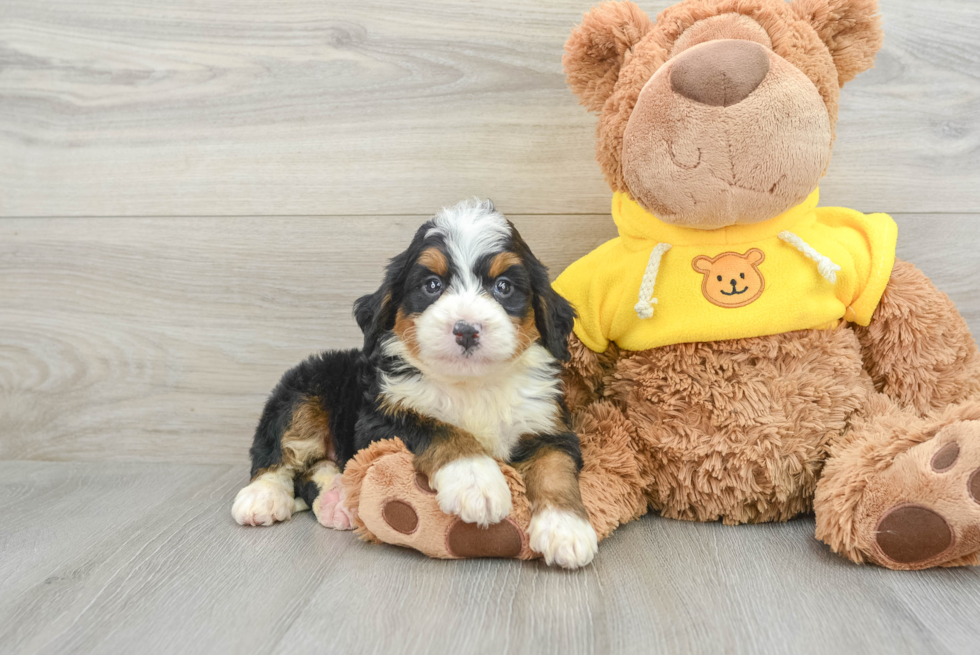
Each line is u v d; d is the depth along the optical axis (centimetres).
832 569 160
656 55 180
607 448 190
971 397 185
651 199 180
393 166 248
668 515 197
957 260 237
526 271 182
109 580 161
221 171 253
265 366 259
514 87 242
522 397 185
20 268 262
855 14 180
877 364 195
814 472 183
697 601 145
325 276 254
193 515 206
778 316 182
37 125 256
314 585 156
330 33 246
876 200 238
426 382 182
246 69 249
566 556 156
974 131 234
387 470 169
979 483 145
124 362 262
